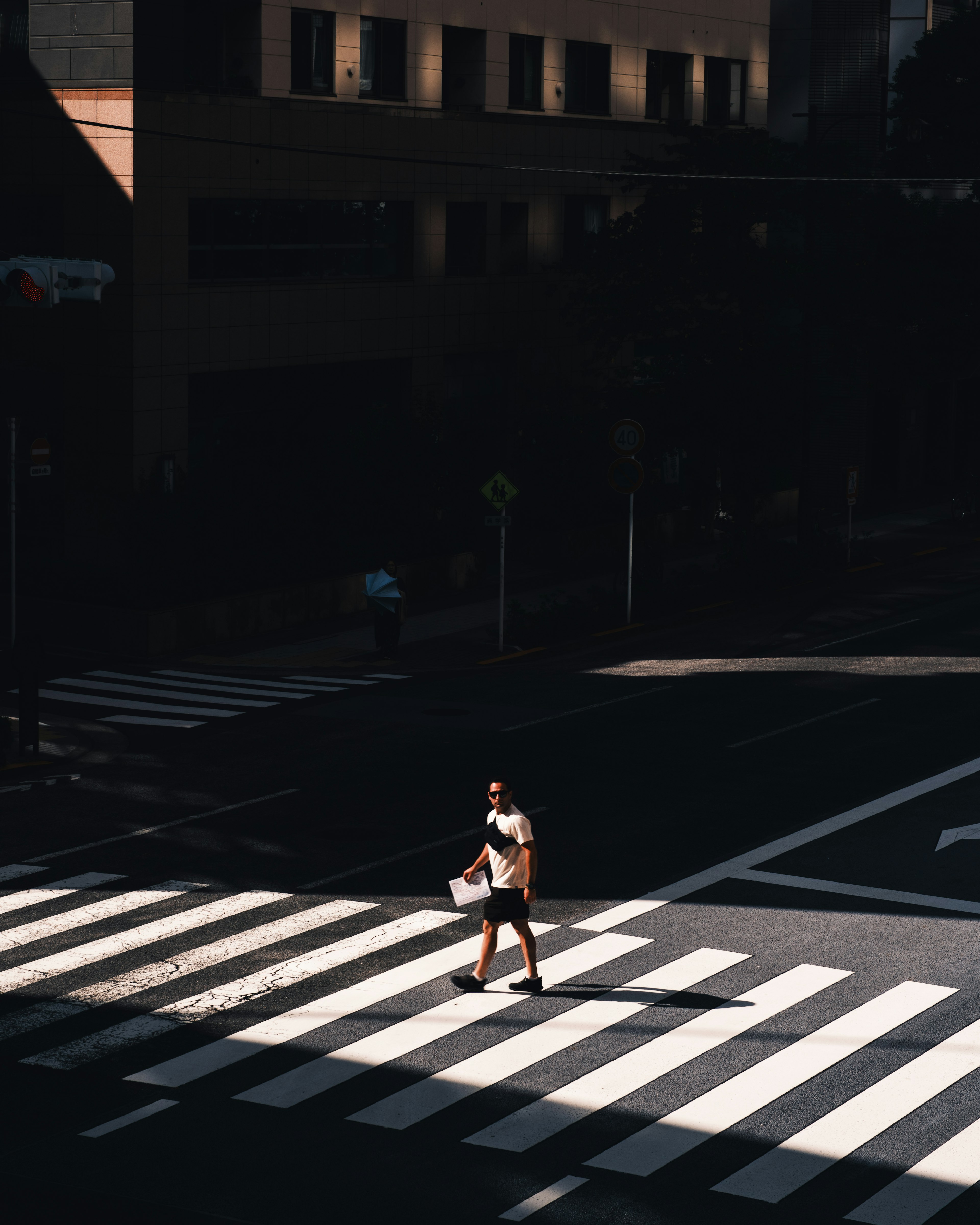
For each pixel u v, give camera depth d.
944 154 67.25
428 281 51.16
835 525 64.31
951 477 79.12
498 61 53.31
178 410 43.19
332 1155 13.00
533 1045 15.37
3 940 18.72
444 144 51.16
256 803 25.22
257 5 44.56
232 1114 13.82
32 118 42.09
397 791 25.88
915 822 23.72
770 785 26.06
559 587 49.16
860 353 55.00
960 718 31.22
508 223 55.06
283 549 43.53
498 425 55.28
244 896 20.42
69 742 30.11
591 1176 12.63
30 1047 15.39
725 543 53.00
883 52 70.12
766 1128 13.51
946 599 47.69
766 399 49.53
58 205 42.25
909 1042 15.47
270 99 44.84
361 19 48.16
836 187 51.28
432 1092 14.28
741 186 49.53
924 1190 12.40
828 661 38.09
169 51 41.69
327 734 30.45
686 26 61.44
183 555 40.84
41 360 42.91
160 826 23.89
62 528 43.56
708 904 19.98
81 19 41.12
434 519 48.66
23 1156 12.98
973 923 19.20
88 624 39.38
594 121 57.34
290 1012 16.31
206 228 43.66
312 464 45.50
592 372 53.69
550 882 20.98
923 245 61.94
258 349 45.34
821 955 18.05
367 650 39.78
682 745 29.06
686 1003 16.53
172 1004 16.58
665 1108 13.91
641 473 42.84
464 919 19.45
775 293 50.25
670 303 51.38
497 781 23.75
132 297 41.34
